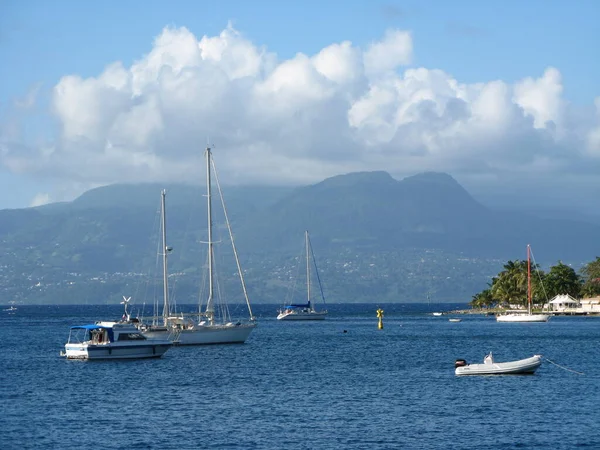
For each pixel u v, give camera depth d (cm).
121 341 12375
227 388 9344
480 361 12644
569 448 6247
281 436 6662
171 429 6931
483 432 6788
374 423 7162
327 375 10612
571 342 16812
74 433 6788
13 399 8588
